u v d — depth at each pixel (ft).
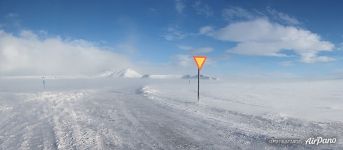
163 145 23.72
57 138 26.84
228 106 50.80
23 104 60.70
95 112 46.14
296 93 94.94
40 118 40.24
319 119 35.14
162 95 79.97
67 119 38.81
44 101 68.08
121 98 75.15
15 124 35.45
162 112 44.29
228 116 38.78
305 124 31.50
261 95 83.46
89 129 31.14
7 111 48.80
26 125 34.58
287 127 30.12
